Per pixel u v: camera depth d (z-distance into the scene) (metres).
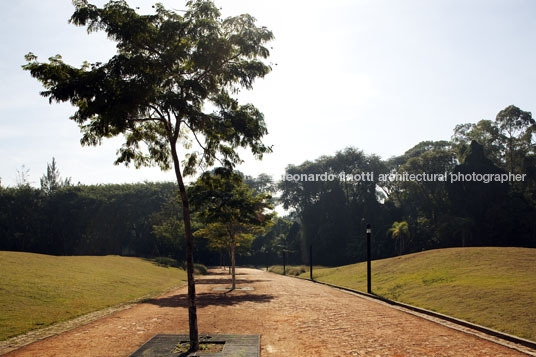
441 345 9.12
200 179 11.80
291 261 83.25
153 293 21.95
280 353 8.38
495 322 10.98
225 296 20.38
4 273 18.42
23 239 66.69
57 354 8.13
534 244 54.25
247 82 10.41
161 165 11.96
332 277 33.53
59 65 9.11
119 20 9.22
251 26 10.15
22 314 12.30
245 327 11.30
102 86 8.95
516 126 65.38
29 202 68.12
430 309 14.23
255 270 67.81
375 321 12.31
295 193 83.75
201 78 10.31
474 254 24.88
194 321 8.87
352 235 74.62
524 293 13.40
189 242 9.43
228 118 10.48
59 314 12.90
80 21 9.08
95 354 8.15
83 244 71.00
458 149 66.62
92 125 10.13
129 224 72.31
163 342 9.15
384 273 27.17
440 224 58.97
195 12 9.77
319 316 13.32
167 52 9.67
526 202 58.03
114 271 28.66
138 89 8.84
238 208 26.45
